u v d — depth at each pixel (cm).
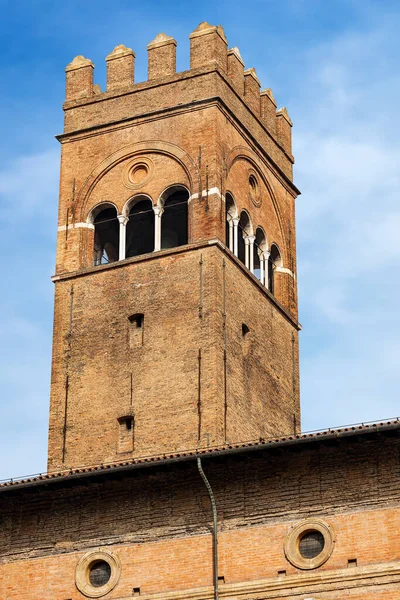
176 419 6381
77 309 6856
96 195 7125
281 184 7619
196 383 6419
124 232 6981
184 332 6550
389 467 5191
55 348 6812
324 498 5250
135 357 6606
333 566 5131
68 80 7456
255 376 6762
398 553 5056
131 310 6725
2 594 5609
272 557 5241
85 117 7306
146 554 5453
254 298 6944
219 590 5256
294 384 7169
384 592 5012
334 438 5159
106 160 7162
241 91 7350
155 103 7144
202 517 5422
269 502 5338
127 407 6506
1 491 5591
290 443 5206
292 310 7381
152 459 5425
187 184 6906
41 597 5547
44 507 5706
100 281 6869
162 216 7069
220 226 6775
